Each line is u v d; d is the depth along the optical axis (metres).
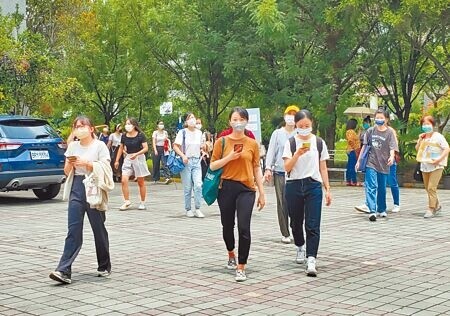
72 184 7.88
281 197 10.17
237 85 24.66
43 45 22.30
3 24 20.81
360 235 11.03
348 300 6.94
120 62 28.86
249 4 21.36
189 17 23.59
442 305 6.73
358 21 21.17
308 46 22.52
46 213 14.08
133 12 26.22
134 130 14.67
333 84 22.03
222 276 8.05
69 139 8.00
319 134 24.53
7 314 6.45
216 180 8.05
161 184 22.34
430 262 8.86
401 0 19.75
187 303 6.82
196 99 26.25
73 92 22.64
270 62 23.03
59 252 9.63
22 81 20.91
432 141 13.18
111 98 29.69
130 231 11.53
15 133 15.26
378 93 25.64
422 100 29.50
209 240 10.59
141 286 7.55
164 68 26.84
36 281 7.82
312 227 8.15
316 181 8.24
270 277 7.99
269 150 10.10
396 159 13.36
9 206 15.41
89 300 6.95
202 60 23.59
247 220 7.83
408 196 17.44
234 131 8.06
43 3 28.80
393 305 6.74
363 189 19.89
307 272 8.05
